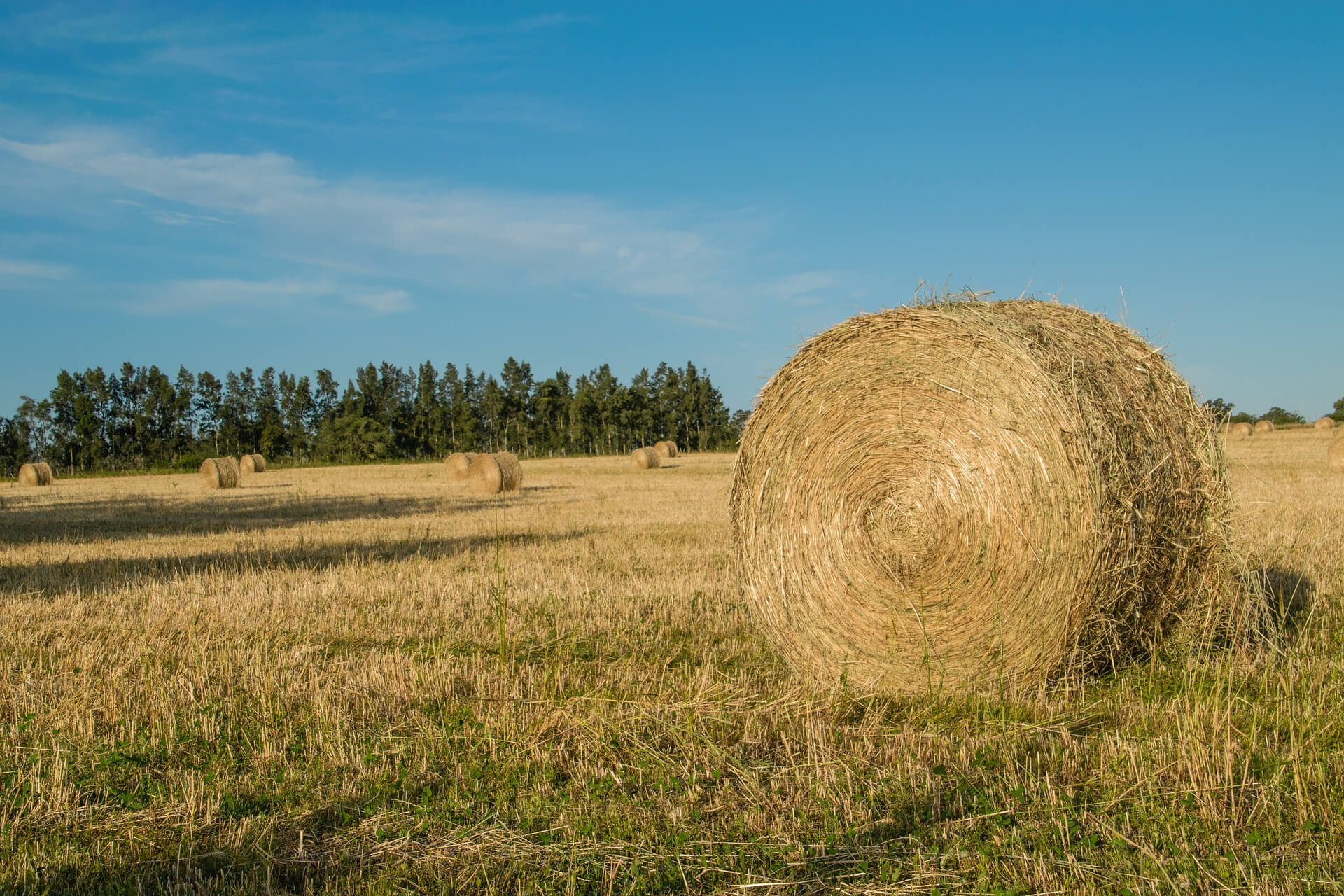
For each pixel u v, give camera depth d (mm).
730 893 3676
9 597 10148
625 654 7473
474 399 111688
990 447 6355
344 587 10523
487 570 11633
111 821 4422
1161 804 4297
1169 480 6379
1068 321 6961
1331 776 4500
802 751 5273
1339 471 23016
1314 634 6980
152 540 16078
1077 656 6148
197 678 6695
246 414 102750
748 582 7730
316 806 4566
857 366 7117
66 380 88250
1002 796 4473
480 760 5105
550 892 3686
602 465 46656
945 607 6570
